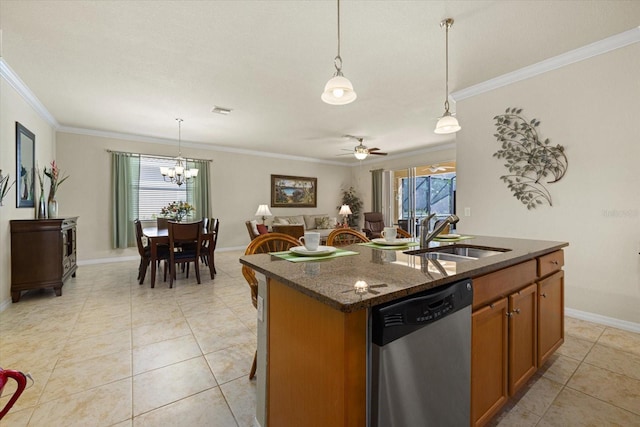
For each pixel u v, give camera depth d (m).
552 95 2.78
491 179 3.23
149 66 2.90
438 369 1.04
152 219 5.87
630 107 2.38
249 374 1.83
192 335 2.40
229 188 6.88
